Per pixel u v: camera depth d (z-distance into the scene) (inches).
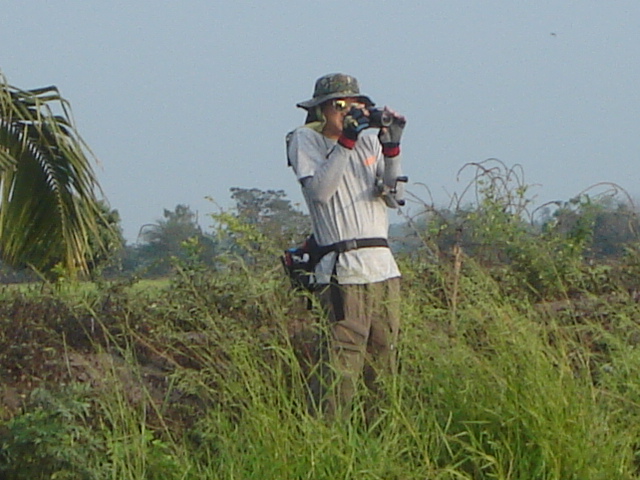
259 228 906.7
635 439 566.3
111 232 1114.1
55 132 1079.6
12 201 1087.0
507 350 585.3
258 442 542.0
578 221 979.9
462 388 588.1
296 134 645.3
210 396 601.0
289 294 659.4
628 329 667.4
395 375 590.9
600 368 608.1
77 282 1024.9
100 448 562.6
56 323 824.9
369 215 634.8
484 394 581.3
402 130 630.5
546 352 598.2
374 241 633.0
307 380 619.5
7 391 696.4
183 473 549.0
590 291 850.8
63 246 1099.9
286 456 529.7
